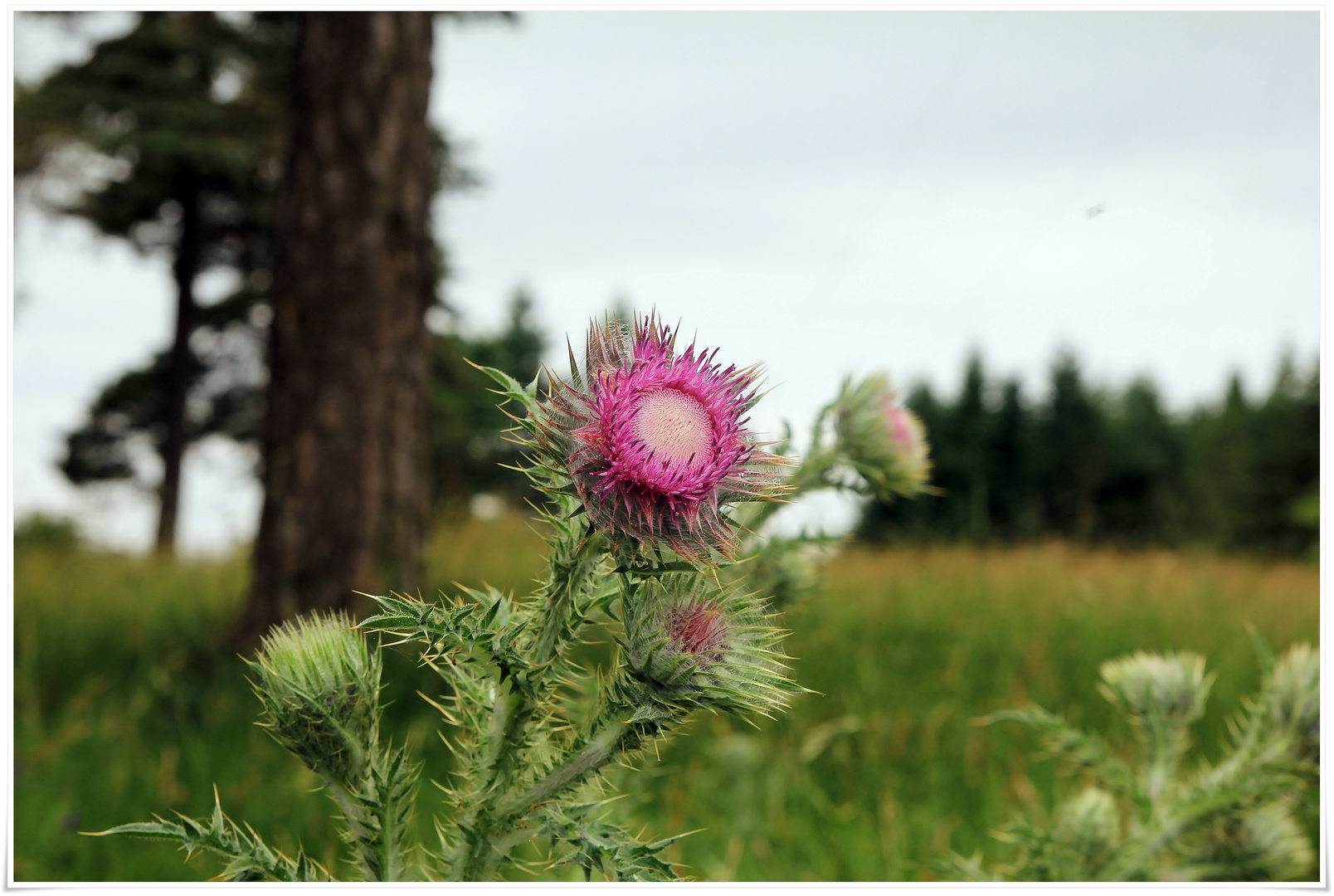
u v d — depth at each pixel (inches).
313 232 232.7
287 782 157.2
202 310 877.2
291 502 225.9
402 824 65.0
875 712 184.5
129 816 145.7
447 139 768.9
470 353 975.6
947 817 154.5
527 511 390.0
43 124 719.1
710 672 59.9
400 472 233.6
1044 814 146.7
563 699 65.3
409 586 231.3
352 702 63.1
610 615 62.9
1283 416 1423.5
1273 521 1389.0
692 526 60.1
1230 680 215.2
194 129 767.7
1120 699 111.5
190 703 189.3
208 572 334.3
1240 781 100.3
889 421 104.7
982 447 1718.8
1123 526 1669.5
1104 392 1886.1
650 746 62.2
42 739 170.1
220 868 135.5
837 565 331.6
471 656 60.2
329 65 235.0
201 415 924.6
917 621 255.9
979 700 200.4
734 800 157.1
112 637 231.8
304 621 66.6
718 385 64.6
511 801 61.4
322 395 228.5
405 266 239.1
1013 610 277.1
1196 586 336.2
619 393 61.1
